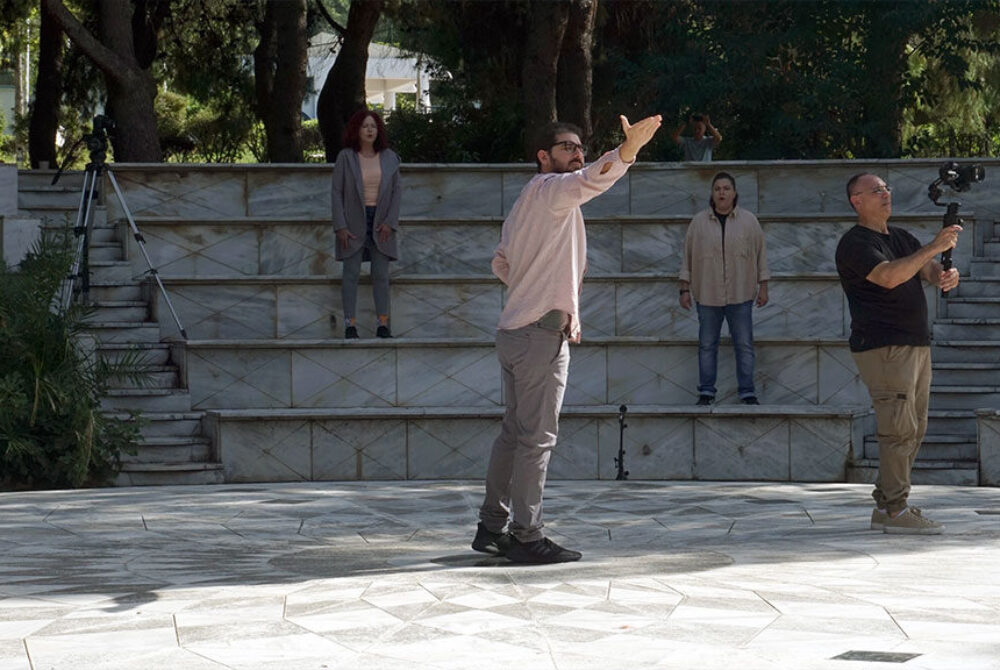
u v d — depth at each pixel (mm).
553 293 5105
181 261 12812
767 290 11062
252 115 24938
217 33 22547
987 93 20422
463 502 8328
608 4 19156
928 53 18297
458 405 11250
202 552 6043
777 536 6492
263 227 12922
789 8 18234
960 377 11172
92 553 6027
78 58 22281
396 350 11203
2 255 11656
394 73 39062
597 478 10453
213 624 4016
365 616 4105
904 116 20547
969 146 24031
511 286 5188
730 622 3967
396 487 9320
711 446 10422
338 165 11352
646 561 5344
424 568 5219
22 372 9500
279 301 12016
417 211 13930
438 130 21375
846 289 6406
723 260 10875
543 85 14742
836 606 4211
